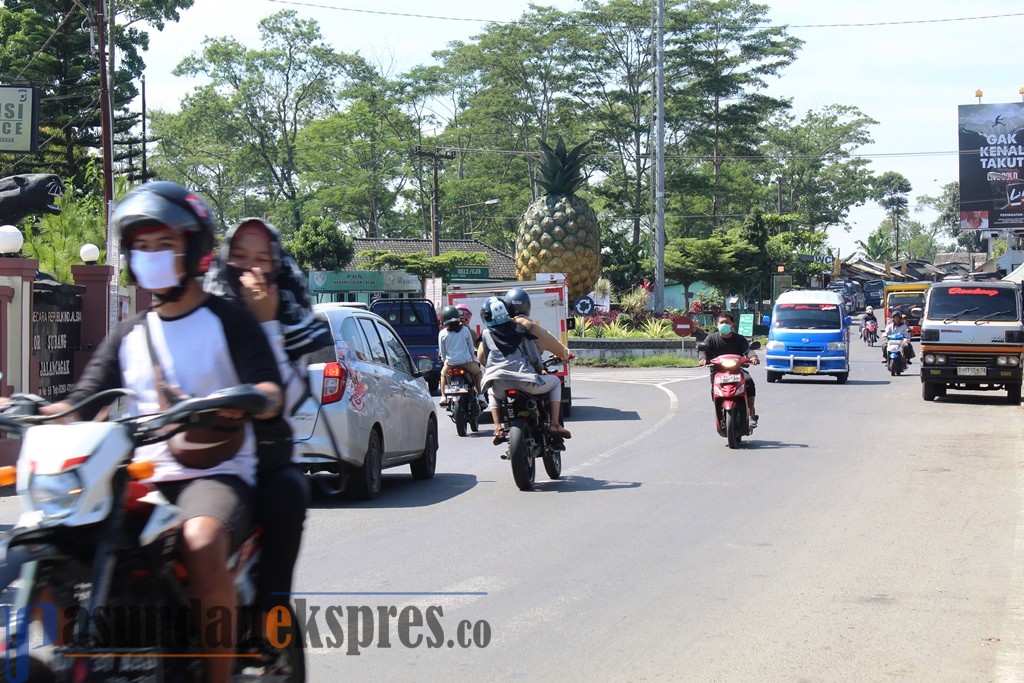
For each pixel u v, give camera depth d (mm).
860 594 7699
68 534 3648
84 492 3633
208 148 75000
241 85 74250
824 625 6914
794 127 104875
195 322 4234
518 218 75500
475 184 75938
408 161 75938
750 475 13531
